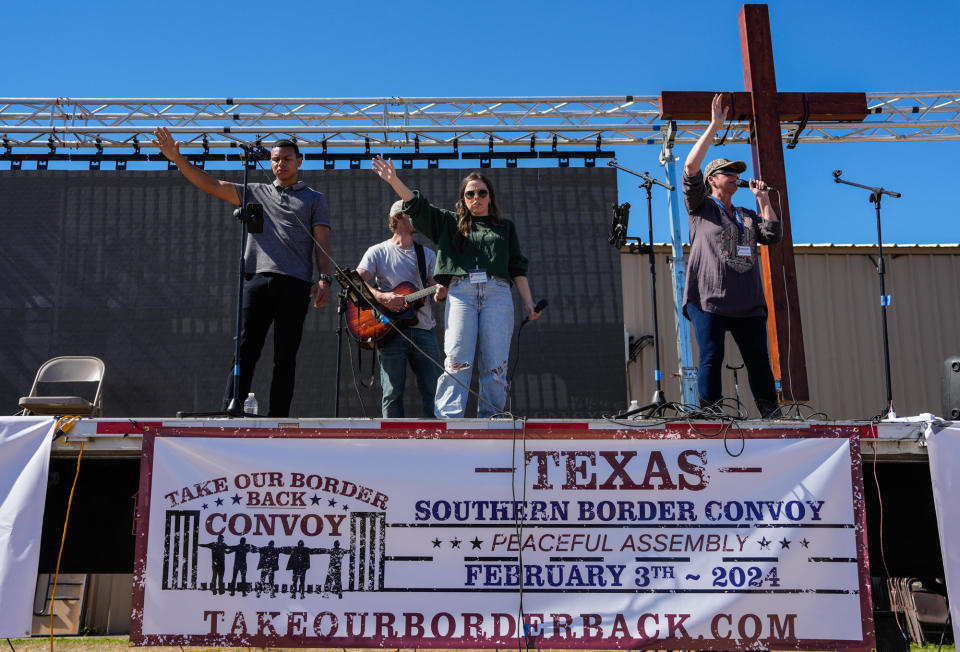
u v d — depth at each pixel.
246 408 6.17
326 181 7.75
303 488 3.87
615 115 7.98
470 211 4.92
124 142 7.82
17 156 7.64
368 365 7.46
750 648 3.78
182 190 7.58
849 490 3.93
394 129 7.88
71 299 7.36
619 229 6.23
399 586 3.81
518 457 3.93
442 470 3.91
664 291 9.62
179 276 7.43
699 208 5.03
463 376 4.71
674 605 3.82
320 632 3.76
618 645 3.77
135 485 4.39
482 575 3.83
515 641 3.77
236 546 3.81
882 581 6.48
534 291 7.54
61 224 7.48
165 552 3.79
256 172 7.68
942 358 9.74
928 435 4.00
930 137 8.25
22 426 3.91
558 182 7.76
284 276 4.95
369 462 3.90
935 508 4.13
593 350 7.46
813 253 9.91
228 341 7.35
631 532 3.88
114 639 8.03
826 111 7.61
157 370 7.29
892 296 9.88
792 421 4.03
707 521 3.89
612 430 3.96
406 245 5.56
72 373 6.03
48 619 8.48
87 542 4.34
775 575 3.85
